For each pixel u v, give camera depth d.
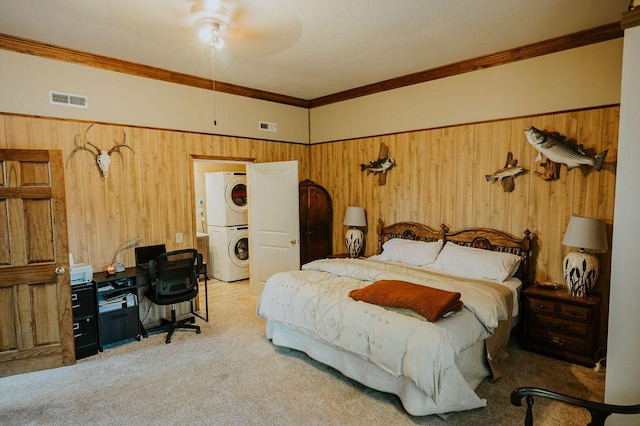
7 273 2.98
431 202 4.45
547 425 2.29
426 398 2.29
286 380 2.88
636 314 1.76
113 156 3.90
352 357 2.75
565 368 3.01
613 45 3.16
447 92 4.23
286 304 3.23
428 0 2.64
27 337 3.05
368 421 2.35
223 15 2.79
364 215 5.03
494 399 2.57
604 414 1.42
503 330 3.10
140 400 2.62
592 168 3.30
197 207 6.82
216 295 5.28
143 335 3.80
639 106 1.71
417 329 2.32
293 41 3.36
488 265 3.52
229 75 4.43
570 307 3.09
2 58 3.23
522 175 3.72
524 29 3.18
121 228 3.97
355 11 2.79
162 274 3.62
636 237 1.74
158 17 2.84
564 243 3.18
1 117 3.25
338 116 5.45
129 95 3.99
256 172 5.13
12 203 2.98
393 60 3.94
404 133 4.66
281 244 5.03
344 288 3.10
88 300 3.37
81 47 3.48
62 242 3.16
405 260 4.17
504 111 3.81
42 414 2.46
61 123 3.56
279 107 5.49
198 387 2.79
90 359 3.29
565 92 3.43
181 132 4.43
